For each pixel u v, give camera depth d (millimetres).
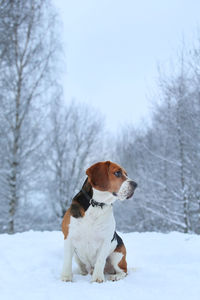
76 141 20688
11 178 14898
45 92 16016
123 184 3193
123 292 2586
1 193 14984
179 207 14328
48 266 3736
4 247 4500
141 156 17016
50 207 18156
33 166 15578
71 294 2480
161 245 5113
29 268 3555
